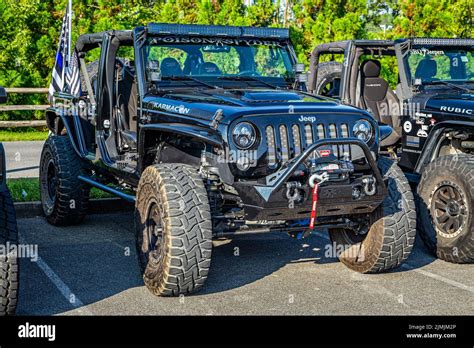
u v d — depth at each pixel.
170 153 6.07
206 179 5.52
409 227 5.86
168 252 5.12
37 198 8.59
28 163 12.32
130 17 18.45
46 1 18.11
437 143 7.38
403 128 7.82
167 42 6.54
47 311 5.09
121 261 6.45
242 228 5.52
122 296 5.45
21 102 17.67
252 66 6.82
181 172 5.34
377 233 5.86
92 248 6.91
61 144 7.86
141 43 6.47
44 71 18.00
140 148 6.14
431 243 6.77
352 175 5.46
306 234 5.86
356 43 8.66
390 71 12.52
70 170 7.68
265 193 5.11
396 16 16.92
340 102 5.89
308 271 6.23
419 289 5.75
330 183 5.29
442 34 15.16
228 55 6.74
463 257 6.46
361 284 5.86
